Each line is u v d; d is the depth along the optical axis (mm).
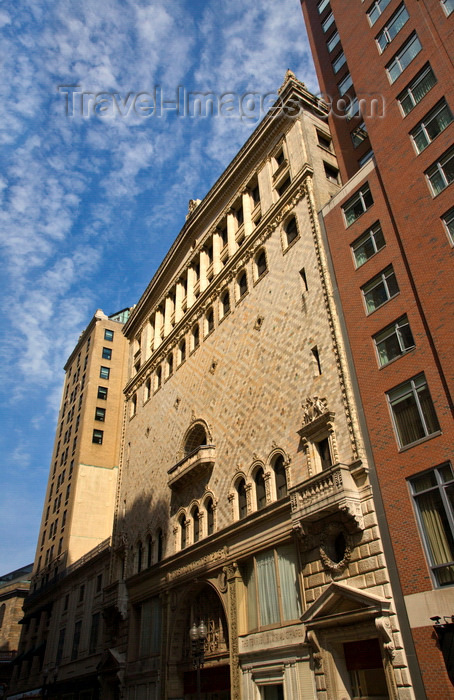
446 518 17812
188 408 38688
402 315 22016
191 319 42000
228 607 27359
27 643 65688
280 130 36812
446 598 16844
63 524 67438
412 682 16938
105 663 40281
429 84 24359
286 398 27531
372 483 20750
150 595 36656
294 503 23391
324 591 21000
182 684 31359
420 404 20062
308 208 30484
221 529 29266
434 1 25453
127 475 47781
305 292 28516
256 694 24078
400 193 23391
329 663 20406
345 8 32188
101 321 83688
